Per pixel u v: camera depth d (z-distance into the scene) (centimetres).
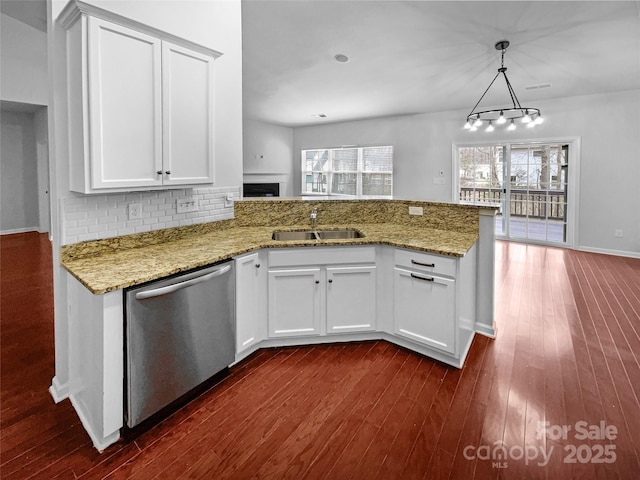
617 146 564
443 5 350
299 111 734
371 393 218
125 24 196
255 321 256
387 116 770
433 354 258
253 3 361
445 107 684
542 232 652
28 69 618
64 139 202
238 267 237
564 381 229
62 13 188
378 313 280
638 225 559
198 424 192
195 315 205
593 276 464
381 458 168
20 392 220
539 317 332
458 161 719
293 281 263
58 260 208
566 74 495
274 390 221
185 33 265
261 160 848
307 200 333
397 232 301
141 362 180
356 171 843
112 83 194
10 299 369
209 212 294
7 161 726
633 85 530
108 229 225
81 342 192
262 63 504
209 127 246
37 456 170
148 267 194
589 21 360
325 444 177
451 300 240
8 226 738
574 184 604
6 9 485
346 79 556
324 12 375
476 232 289
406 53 459
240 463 166
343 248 267
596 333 297
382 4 357
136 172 208
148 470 162
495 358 258
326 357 260
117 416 175
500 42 412
